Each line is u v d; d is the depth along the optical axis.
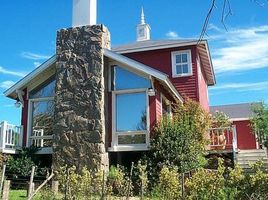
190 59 21.48
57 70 15.19
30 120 16.19
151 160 14.04
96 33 15.17
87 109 14.44
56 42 15.56
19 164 14.37
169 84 15.53
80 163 13.92
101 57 14.90
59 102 14.80
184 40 21.66
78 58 15.07
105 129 14.64
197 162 14.21
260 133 20.45
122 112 15.23
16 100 17.06
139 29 26.58
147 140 14.67
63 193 9.12
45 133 15.82
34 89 16.50
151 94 14.86
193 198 7.32
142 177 9.45
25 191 12.44
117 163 14.98
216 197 7.18
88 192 8.67
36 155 15.43
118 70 15.62
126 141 14.94
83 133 14.22
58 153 14.25
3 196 8.97
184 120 16.08
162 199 8.12
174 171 8.25
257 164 7.23
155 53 22.16
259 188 6.85
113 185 9.54
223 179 7.20
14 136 15.62
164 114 16.80
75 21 15.70
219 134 18.83
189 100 18.86
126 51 22.30
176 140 14.22
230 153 17.09
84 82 14.75
